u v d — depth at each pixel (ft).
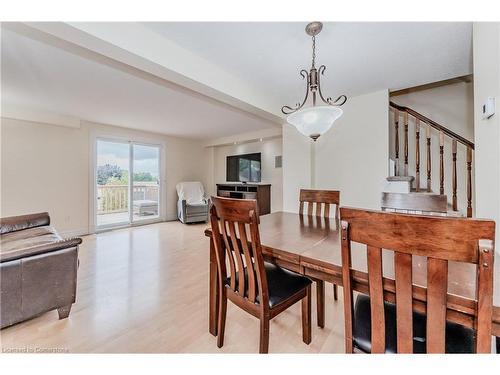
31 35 5.18
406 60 7.16
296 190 12.17
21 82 8.67
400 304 2.57
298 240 4.73
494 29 3.99
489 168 4.31
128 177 17.20
